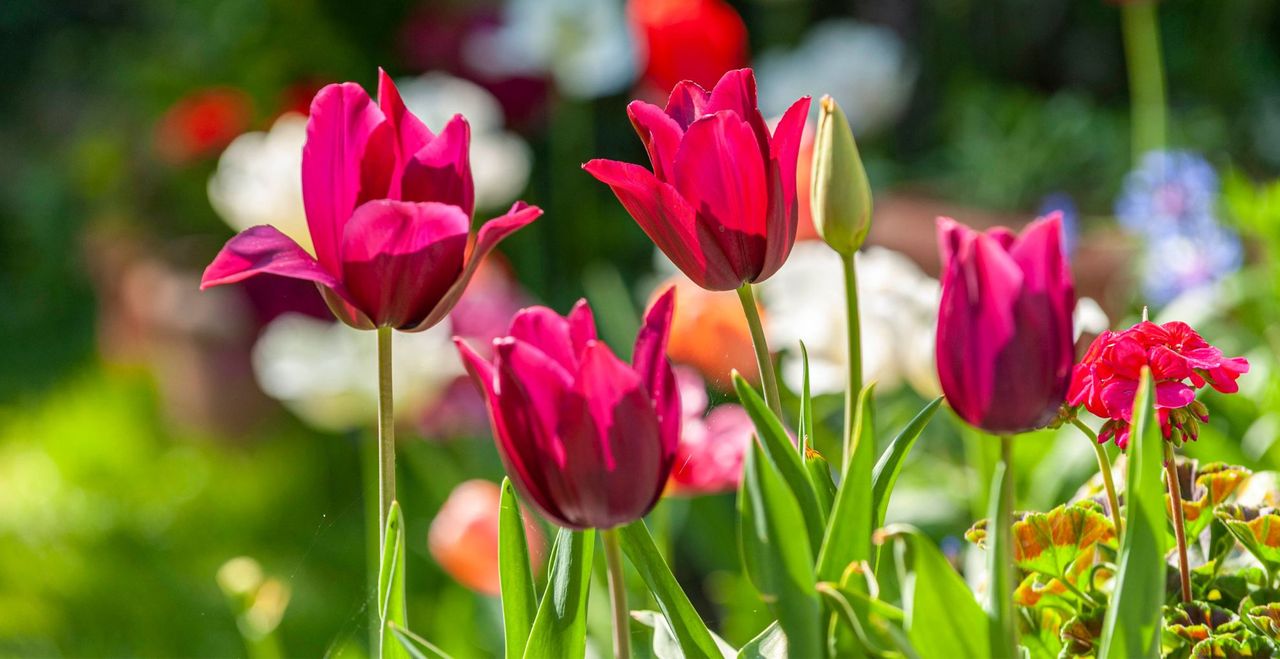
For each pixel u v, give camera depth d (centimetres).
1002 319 116
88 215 704
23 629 350
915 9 654
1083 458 181
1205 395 193
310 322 368
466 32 452
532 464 117
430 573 333
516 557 125
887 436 251
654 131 124
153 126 572
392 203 120
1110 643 117
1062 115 589
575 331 121
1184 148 568
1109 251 308
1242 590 131
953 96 647
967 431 198
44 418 479
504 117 456
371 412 259
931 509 235
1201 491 134
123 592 354
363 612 141
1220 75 657
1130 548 117
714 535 255
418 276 122
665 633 130
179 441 470
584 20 445
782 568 117
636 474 117
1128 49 663
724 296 179
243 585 155
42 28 891
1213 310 244
